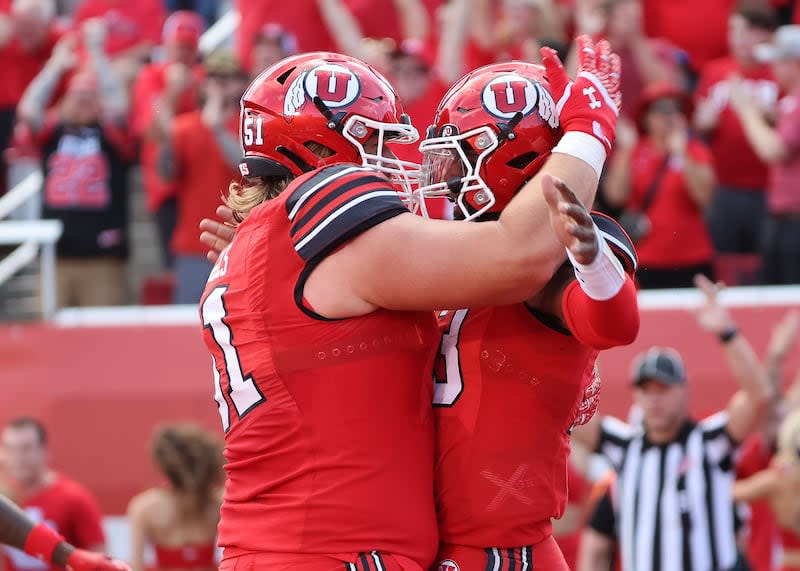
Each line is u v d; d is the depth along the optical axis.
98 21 28.14
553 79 8.14
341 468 7.93
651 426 18.34
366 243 7.78
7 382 22.81
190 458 19.31
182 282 24.09
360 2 26.64
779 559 19.45
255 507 8.12
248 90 8.68
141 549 19.28
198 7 33.09
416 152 10.66
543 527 8.52
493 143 8.22
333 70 8.42
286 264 8.00
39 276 23.56
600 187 23.83
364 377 7.95
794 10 29.19
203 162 23.84
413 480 8.11
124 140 25.70
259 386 8.05
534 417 8.33
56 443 22.62
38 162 27.03
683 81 26.89
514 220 7.58
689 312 22.52
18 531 10.50
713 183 23.80
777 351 20.36
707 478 18.03
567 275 8.06
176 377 22.70
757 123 23.98
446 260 7.62
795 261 23.61
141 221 28.55
